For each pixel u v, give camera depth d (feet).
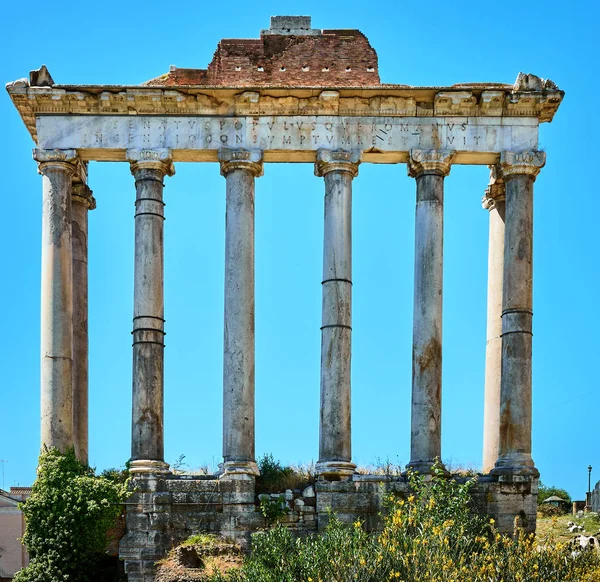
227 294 150.71
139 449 147.13
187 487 145.48
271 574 123.44
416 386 150.00
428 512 130.82
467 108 154.20
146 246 151.02
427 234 152.25
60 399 148.05
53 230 151.23
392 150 153.69
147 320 149.69
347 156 152.97
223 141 153.48
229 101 153.99
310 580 118.01
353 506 145.07
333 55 157.89
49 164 152.35
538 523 179.93
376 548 123.44
